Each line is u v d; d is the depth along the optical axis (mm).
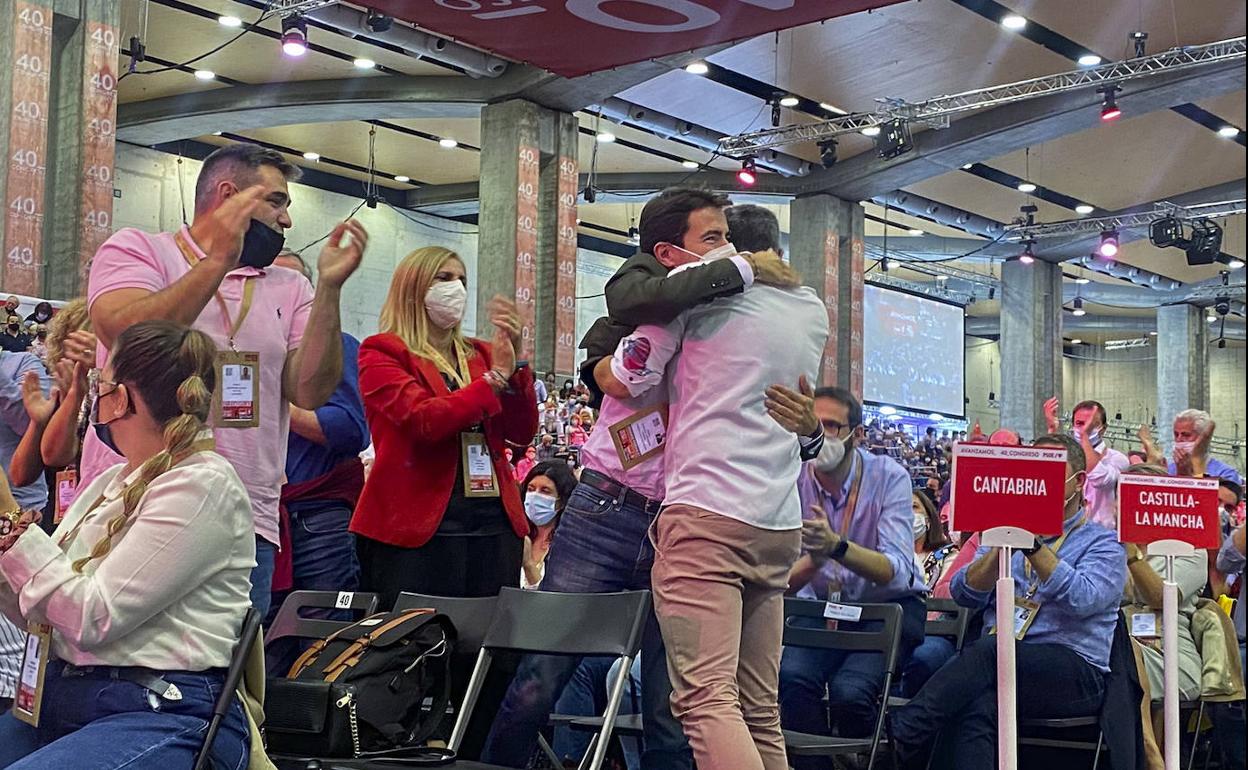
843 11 9641
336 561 4129
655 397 3363
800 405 2852
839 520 4691
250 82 18641
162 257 3180
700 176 22656
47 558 2326
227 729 2475
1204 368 32000
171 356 2494
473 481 3812
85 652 2385
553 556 3547
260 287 3314
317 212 23078
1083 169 22578
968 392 36844
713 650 2752
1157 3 15711
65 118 12461
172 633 2418
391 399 3666
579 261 27766
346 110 18594
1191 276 30484
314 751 3145
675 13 9812
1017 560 4617
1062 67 17672
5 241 11766
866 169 21297
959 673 4348
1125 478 3949
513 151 17531
